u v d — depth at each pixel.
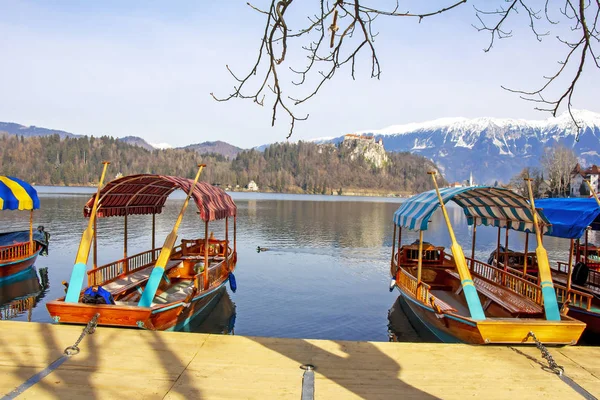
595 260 17.56
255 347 7.30
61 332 7.74
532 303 11.12
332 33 3.68
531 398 5.89
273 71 3.83
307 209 84.44
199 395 5.66
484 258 30.53
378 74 4.06
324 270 24.33
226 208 15.12
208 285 13.07
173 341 7.47
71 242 30.73
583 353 7.61
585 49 3.36
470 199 14.34
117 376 6.12
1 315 14.79
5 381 5.88
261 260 27.12
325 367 6.61
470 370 6.73
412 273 16.38
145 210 16.22
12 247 18.44
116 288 12.19
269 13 3.63
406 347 7.56
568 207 13.83
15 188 18.86
